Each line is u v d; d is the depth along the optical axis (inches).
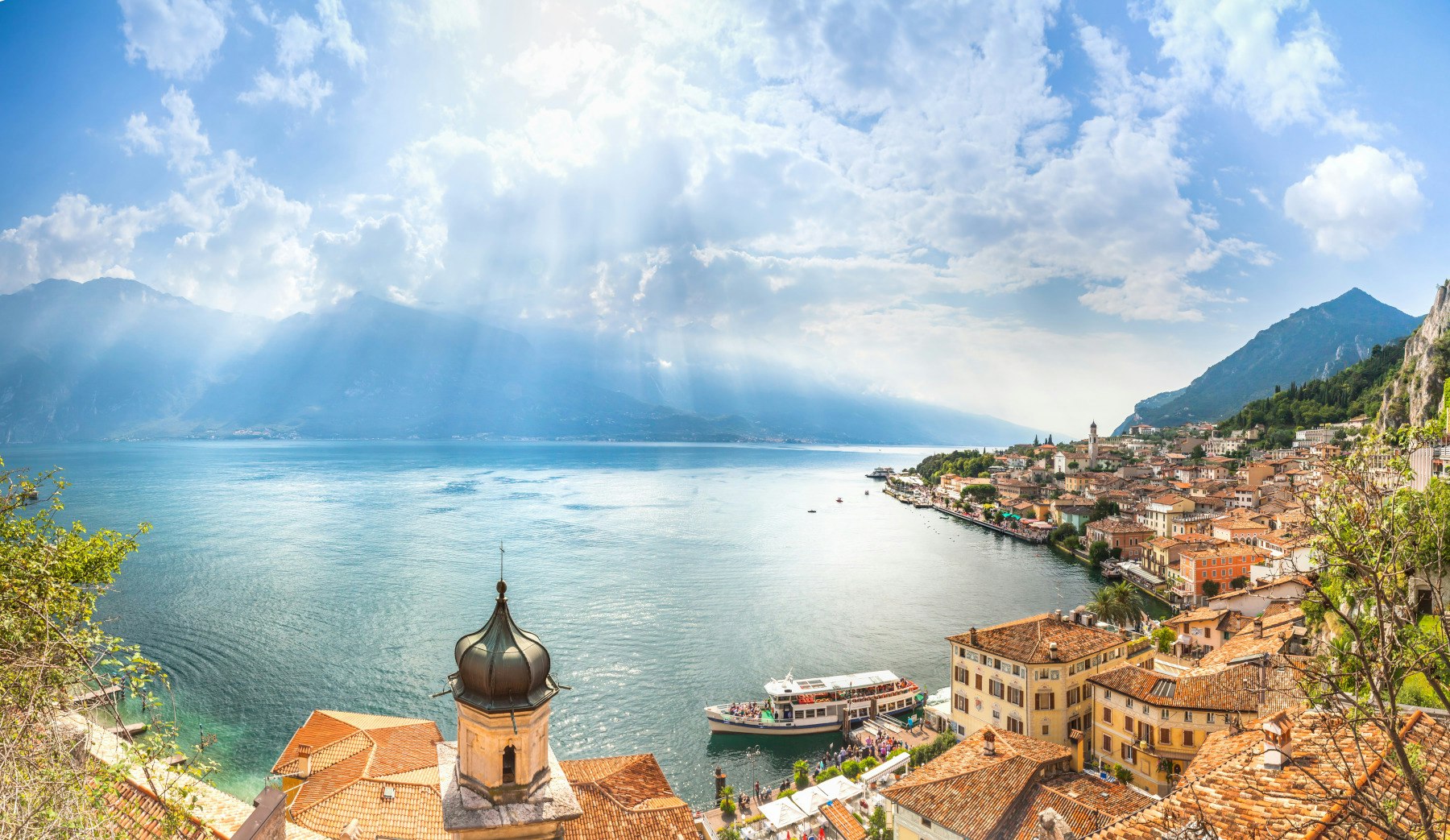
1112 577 6471.5
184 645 4077.3
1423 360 6791.3
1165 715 2365.9
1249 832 802.2
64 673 778.2
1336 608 714.2
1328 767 887.1
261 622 4517.7
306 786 1904.5
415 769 1926.7
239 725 3152.1
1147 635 3959.2
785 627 4751.5
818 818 2498.8
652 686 3777.1
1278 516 5940.0
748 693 3713.1
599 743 3216.0
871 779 2723.9
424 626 4493.1
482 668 908.0
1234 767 960.3
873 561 7076.8
